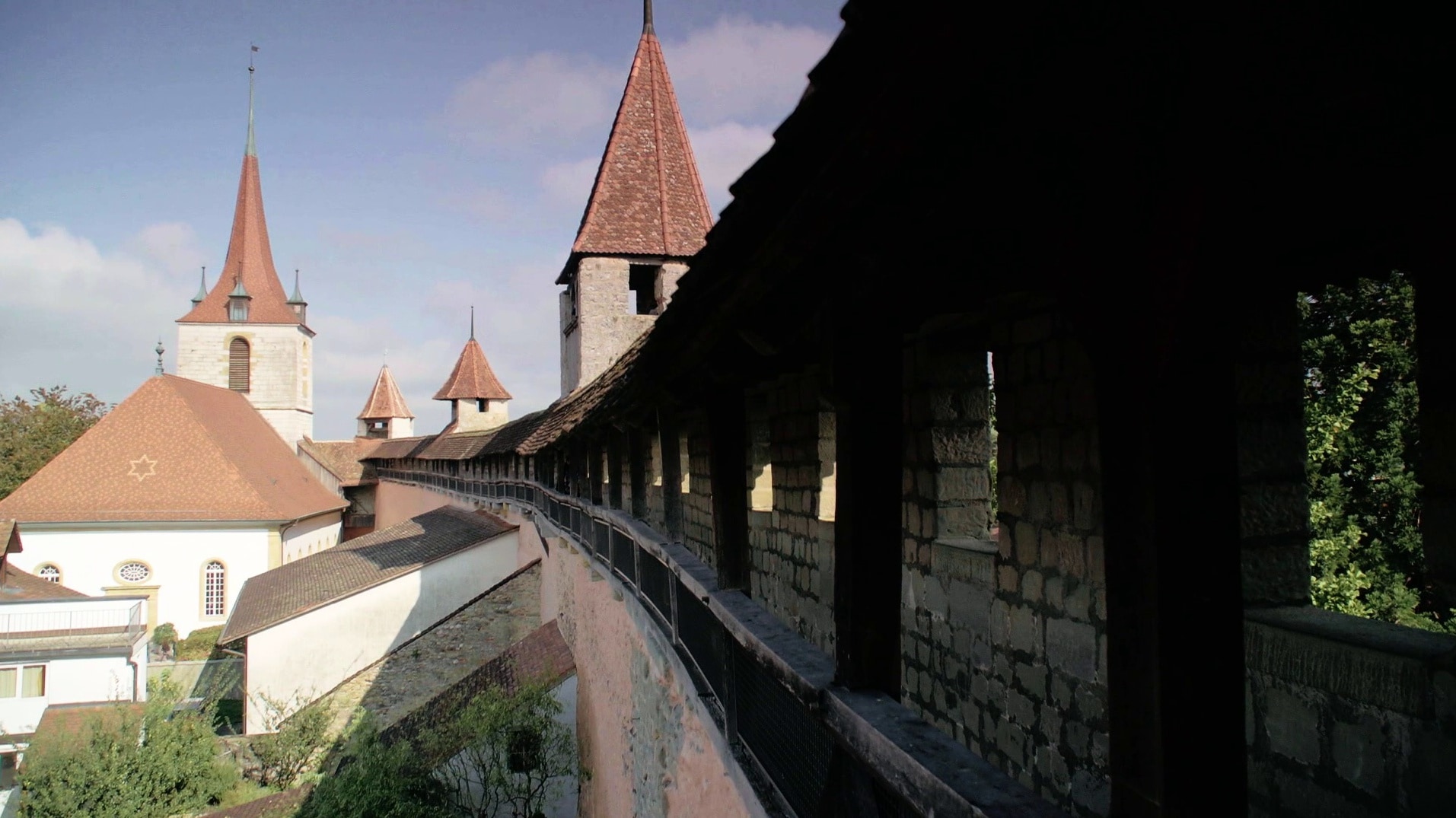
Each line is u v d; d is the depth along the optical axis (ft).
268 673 73.31
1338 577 32.24
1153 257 4.42
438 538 90.63
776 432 19.10
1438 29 3.17
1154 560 4.47
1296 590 8.92
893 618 8.09
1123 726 4.83
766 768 11.61
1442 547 6.19
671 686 21.33
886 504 8.05
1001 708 11.47
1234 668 4.50
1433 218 5.13
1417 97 3.62
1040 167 5.08
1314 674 7.62
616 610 32.37
